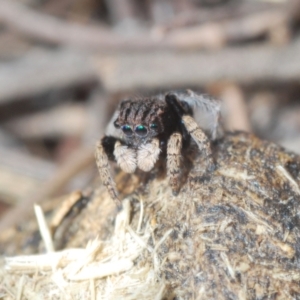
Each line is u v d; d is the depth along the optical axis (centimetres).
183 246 5
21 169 7
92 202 5
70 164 7
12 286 5
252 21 7
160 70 7
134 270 5
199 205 5
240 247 5
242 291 5
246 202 5
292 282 5
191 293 5
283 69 7
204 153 5
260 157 5
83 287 5
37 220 6
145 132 5
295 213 5
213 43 7
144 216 5
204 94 5
